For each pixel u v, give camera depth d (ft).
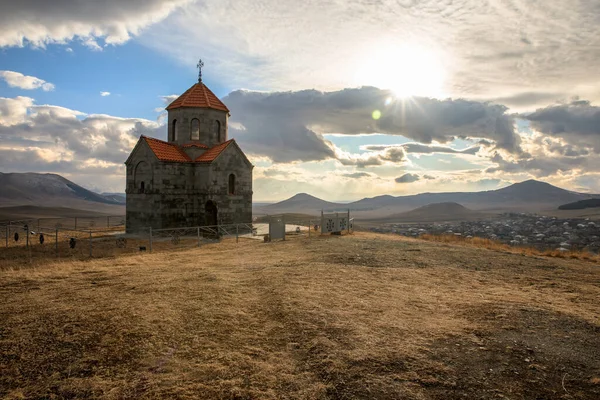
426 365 23.43
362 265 55.26
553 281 46.65
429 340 27.14
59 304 35.70
